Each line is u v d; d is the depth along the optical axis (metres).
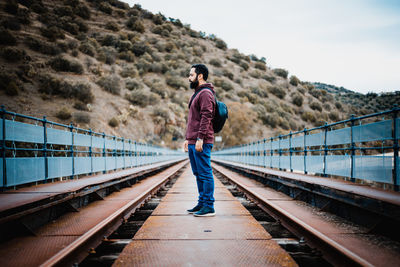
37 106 38.75
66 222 3.39
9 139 4.34
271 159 11.19
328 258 2.35
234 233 2.86
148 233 2.85
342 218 3.71
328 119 98.69
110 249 2.77
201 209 3.65
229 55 151.75
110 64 74.44
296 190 5.58
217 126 3.62
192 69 3.64
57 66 53.59
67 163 6.30
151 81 78.25
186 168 20.30
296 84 134.25
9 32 53.25
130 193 6.24
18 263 2.09
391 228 2.83
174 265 2.03
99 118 44.84
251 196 5.87
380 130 4.45
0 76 39.03
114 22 112.88
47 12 82.44
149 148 19.42
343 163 5.50
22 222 2.77
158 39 118.94
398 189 3.99
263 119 79.19
